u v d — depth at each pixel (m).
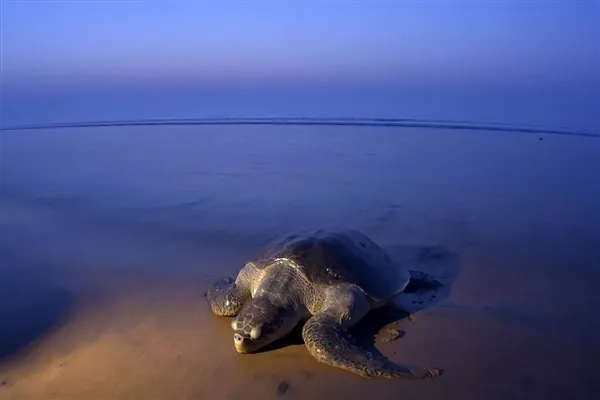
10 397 3.85
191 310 5.17
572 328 4.59
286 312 4.34
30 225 8.41
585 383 3.75
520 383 3.77
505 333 4.51
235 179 11.02
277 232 7.55
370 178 10.82
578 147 13.57
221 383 3.88
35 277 6.24
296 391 3.74
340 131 17.25
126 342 4.58
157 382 3.93
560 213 8.16
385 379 3.84
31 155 14.55
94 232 7.89
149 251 6.95
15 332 4.93
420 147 14.17
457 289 5.51
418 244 6.94
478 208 8.55
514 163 11.91
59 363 4.31
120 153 14.52
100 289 5.79
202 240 7.32
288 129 18.00
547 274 5.85
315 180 10.76
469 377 3.85
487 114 19.88
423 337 4.46
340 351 3.98
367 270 4.73
